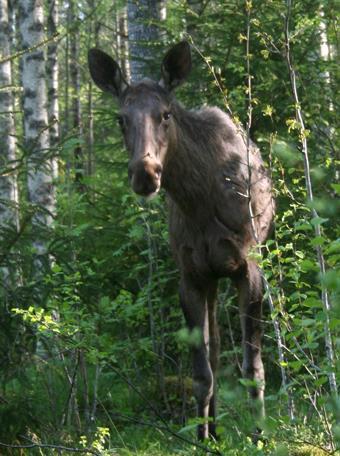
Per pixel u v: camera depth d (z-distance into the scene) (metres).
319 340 11.17
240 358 12.92
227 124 10.11
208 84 13.50
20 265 9.87
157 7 16.19
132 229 11.92
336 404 6.20
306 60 13.41
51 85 28.00
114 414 11.02
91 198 15.19
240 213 9.80
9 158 19.23
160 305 11.91
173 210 10.13
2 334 9.63
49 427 9.94
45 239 10.12
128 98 8.99
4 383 9.61
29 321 9.83
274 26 13.04
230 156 9.91
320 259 7.49
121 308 11.24
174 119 9.40
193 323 10.04
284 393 7.30
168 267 12.74
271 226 11.00
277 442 7.67
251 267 9.85
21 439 9.63
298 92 13.13
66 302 10.09
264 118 13.18
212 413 10.22
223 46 13.48
